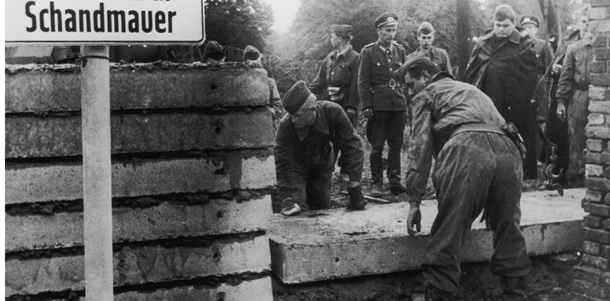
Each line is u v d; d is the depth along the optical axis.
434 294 3.93
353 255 4.15
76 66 3.22
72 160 3.25
